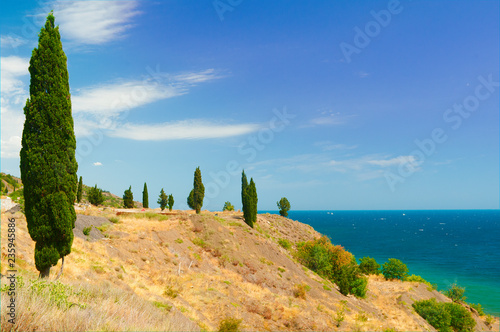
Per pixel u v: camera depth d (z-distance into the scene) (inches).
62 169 612.1
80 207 1679.4
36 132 597.3
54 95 612.1
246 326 877.8
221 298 976.3
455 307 1873.8
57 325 341.4
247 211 2204.7
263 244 1785.2
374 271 2849.4
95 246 994.7
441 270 4399.6
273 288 1357.0
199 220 1676.9
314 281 1679.4
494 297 3065.9
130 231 1262.3
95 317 402.0
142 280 904.9
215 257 1407.5
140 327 442.9
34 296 370.9
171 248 1284.4
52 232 595.2
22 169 598.9
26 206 598.9
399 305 1883.6
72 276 680.4
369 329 1208.8
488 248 6766.7
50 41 619.2
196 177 2329.0
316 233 3437.5
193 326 677.3
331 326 1142.3
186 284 1015.6
